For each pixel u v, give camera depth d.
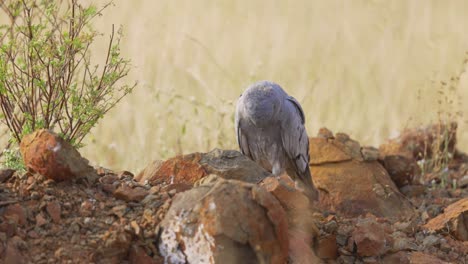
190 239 8.19
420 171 14.34
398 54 22.44
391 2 26.81
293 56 22.03
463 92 19.95
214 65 20.53
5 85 10.66
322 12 26.78
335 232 9.82
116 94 17.27
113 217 8.92
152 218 8.71
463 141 18.39
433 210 12.28
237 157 10.24
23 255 8.22
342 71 20.88
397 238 10.23
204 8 25.27
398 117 18.55
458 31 24.88
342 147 13.20
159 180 10.06
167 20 22.78
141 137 15.84
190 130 16.28
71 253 8.32
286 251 8.36
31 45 10.24
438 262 9.60
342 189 12.57
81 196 9.14
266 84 11.85
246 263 8.09
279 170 12.34
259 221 8.11
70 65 10.97
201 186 8.51
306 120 18.06
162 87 18.19
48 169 9.11
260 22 25.31
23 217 8.61
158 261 8.39
